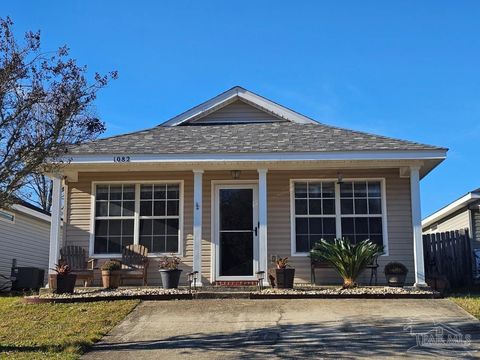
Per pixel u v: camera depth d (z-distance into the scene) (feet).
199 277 40.75
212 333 28.04
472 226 56.13
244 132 47.60
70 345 25.67
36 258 68.59
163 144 43.91
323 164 42.50
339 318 30.60
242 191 45.78
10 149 24.25
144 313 32.63
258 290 38.32
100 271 44.88
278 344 25.79
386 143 42.32
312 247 44.83
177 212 45.93
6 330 29.14
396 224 44.70
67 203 46.21
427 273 50.21
